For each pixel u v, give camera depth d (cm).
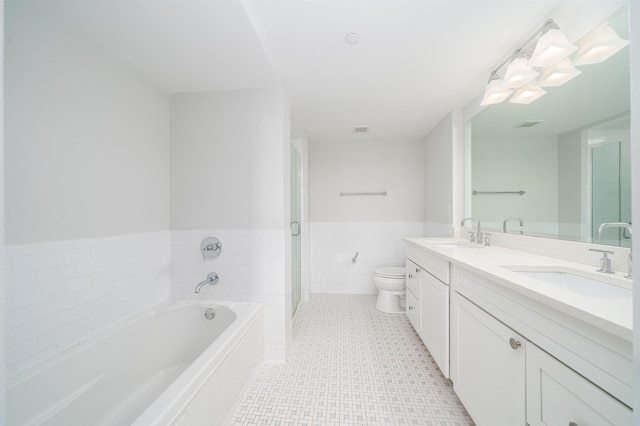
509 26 137
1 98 46
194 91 198
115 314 155
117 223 157
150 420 85
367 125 291
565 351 78
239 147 197
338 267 352
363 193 347
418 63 171
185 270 202
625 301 75
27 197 113
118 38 138
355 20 132
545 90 154
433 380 170
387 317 273
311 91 209
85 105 138
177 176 202
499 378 108
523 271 125
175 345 180
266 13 127
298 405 149
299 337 230
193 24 128
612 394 65
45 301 120
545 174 154
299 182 311
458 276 146
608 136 118
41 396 112
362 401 152
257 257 196
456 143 246
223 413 131
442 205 273
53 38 123
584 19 121
